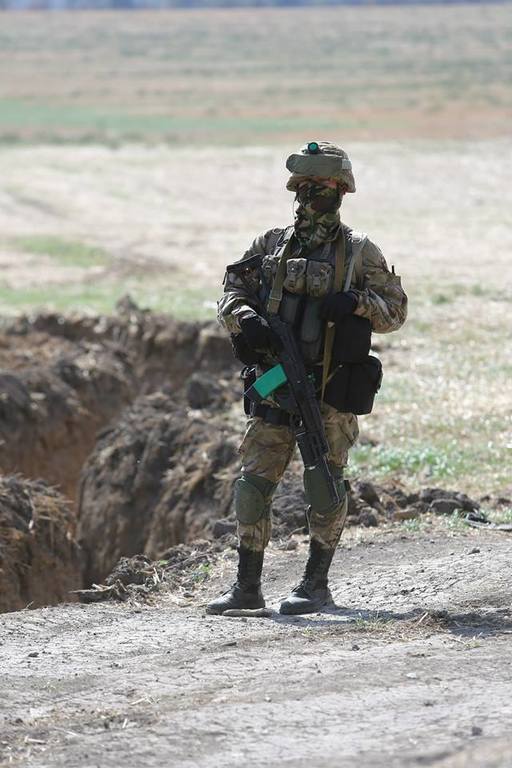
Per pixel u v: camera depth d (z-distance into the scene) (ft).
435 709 41.93
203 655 51.90
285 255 56.24
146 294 199.00
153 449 111.65
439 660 48.29
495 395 127.54
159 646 54.29
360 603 61.26
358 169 390.21
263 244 57.88
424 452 103.65
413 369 141.90
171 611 62.49
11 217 301.22
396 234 260.83
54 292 202.28
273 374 56.03
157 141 505.66
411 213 297.74
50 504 97.45
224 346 155.84
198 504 102.06
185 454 109.19
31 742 41.88
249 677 47.83
